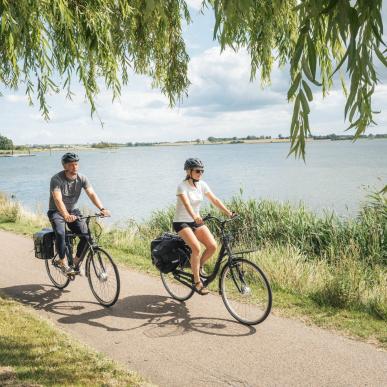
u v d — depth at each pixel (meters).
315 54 1.88
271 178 47.03
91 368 3.87
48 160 171.00
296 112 1.86
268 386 3.65
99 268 5.76
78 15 4.38
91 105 4.35
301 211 11.02
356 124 1.88
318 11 1.90
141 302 5.87
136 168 84.38
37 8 3.86
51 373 3.74
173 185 44.28
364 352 4.24
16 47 3.98
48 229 6.41
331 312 5.33
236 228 11.05
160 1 2.46
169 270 5.62
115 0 4.87
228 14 2.06
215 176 53.19
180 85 6.32
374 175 44.44
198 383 3.71
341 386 3.62
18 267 7.86
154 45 5.94
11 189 43.22
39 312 5.52
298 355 4.19
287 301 5.72
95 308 5.65
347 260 7.49
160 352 4.32
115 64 4.66
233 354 4.24
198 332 4.80
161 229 11.96
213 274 5.31
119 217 21.88
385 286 6.02
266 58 5.13
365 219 9.53
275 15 4.79
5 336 4.52
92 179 55.94
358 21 1.84
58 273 6.66
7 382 3.52
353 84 1.86
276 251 8.33
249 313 5.10
